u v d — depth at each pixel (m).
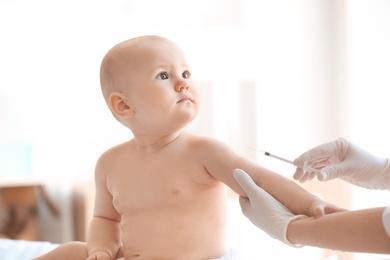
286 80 2.33
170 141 0.92
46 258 1.00
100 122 2.60
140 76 0.88
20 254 1.30
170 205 0.89
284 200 0.78
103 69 0.93
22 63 2.56
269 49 2.37
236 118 2.56
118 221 1.02
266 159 2.33
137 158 0.94
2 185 2.47
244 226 1.77
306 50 2.29
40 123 2.60
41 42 2.55
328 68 2.23
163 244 0.88
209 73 2.52
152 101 0.87
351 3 1.99
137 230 0.90
